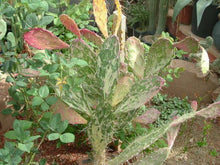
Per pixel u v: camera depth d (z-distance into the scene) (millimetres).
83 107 801
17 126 646
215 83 1642
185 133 1387
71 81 745
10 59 799
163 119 1450
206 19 2057
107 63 724
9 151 615
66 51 1206
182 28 2338
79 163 963
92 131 804
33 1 734
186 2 1556
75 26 740
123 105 765
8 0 909
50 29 1182
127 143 971
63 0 1214
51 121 692
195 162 1217
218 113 669
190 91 1705
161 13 2225
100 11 755
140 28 2713
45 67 753
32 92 745
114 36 696
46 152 1025
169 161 1202
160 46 829
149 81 748
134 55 890
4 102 1069
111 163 718
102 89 753
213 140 1369
